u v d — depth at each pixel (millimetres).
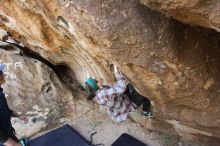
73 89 5848
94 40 3227
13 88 5605
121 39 3006
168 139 5043
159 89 3715
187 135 4770
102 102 4246
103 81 4574
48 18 3441
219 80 3486
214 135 4352
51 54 4914
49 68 5605
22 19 3961
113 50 3154
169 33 2990
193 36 3131
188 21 2533
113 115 4488
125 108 4438
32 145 5418
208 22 2346
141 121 5234
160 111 4406
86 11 2842
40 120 5707
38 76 5562
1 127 4094
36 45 4730
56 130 5562
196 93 3617
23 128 5688
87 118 5688
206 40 3211
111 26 2898
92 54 3844
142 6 2830
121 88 4027
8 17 4203
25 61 5547
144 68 3350
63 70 5844
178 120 4320
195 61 3262
